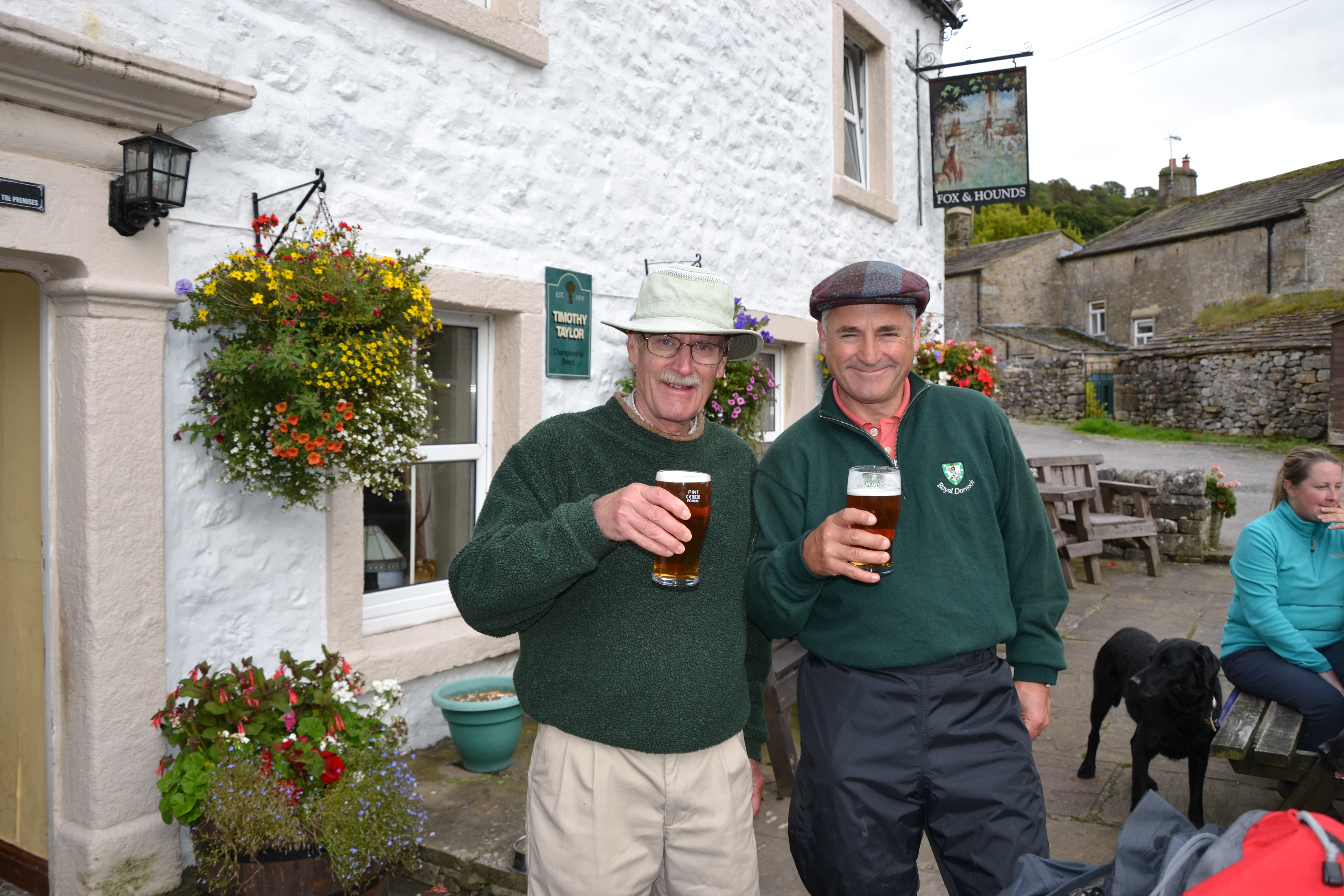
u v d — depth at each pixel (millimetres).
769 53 6312
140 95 2725
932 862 3266
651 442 2057
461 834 3289
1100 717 3914
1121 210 59844
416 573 4289
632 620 1906
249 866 2686
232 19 3191
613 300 4992
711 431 2195
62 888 2928
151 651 2961
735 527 2082
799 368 6820
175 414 3088
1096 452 17234
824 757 2098
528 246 4445
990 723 2059
